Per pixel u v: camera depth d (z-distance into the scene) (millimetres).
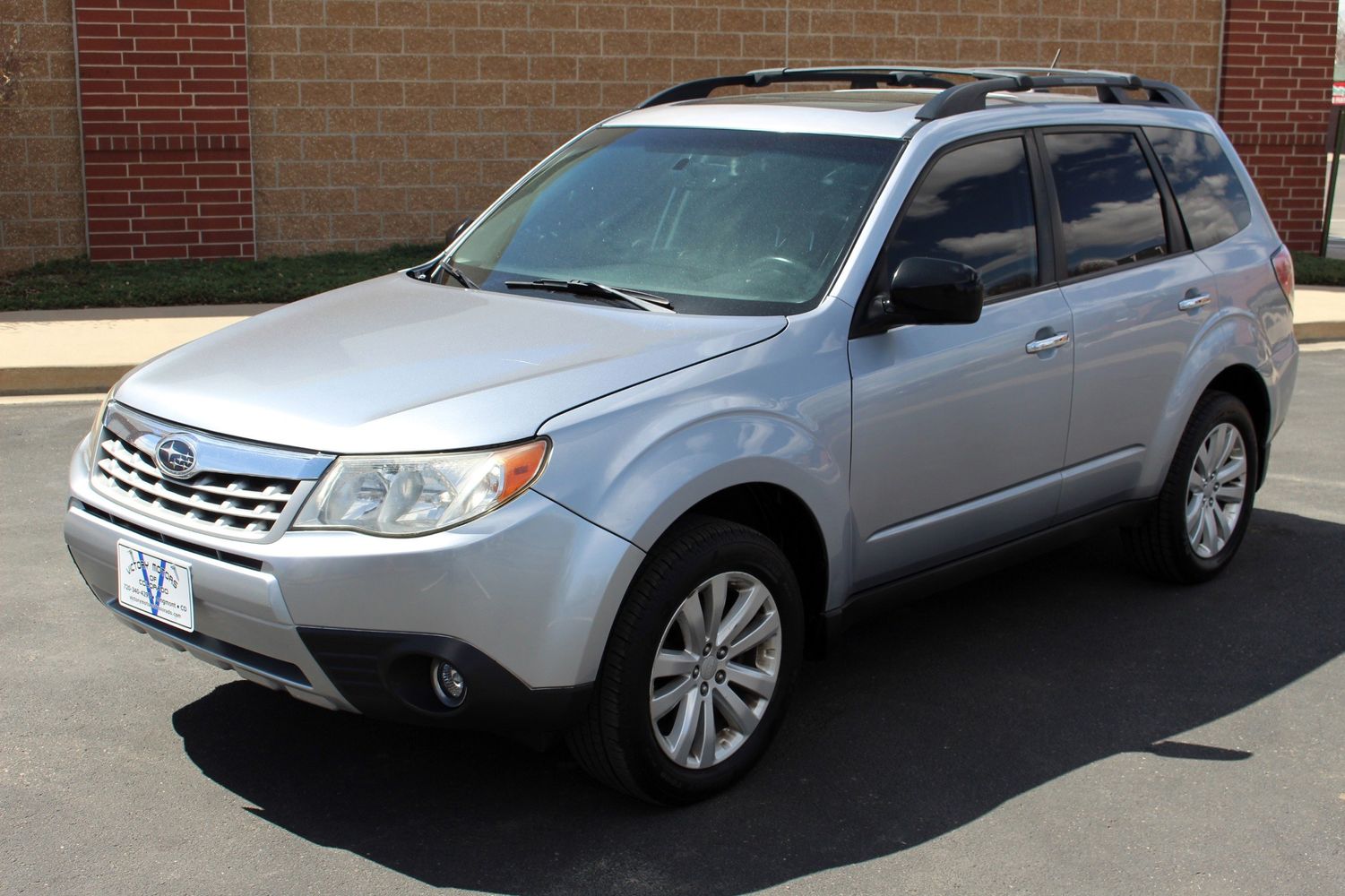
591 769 3602
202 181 12344
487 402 3373
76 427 7758
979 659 4809
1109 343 4832
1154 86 5531
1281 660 4840
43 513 6176
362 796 3752
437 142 13062
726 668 3748
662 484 3428
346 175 12852
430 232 13211
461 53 12977
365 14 12633
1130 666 4770
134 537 3545
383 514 3215
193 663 4605
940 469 4293
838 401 3914
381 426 3305
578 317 3965
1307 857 3520
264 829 3564
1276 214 15758
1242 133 15453
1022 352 4480
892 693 4508
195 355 3953
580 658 3336
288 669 3387
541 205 4781
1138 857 3506
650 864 3432
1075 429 4773
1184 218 5352
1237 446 5617
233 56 12203
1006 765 4008
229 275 11766
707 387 3633
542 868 3404
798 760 4016
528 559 3246
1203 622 5199
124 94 12000
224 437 3420
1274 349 5707
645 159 4742
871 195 4238
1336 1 15406
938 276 3852
